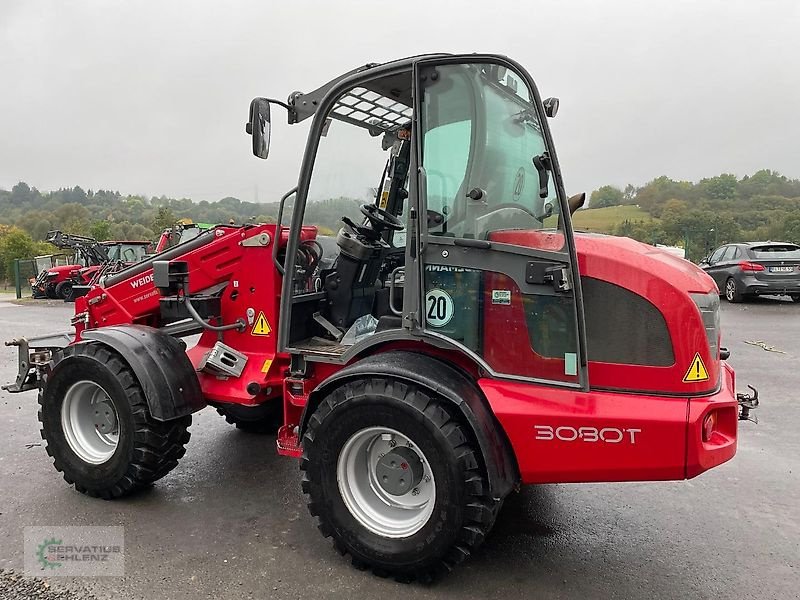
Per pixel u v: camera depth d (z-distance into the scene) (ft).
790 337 31.86
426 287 9.87
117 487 12.12
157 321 14.87
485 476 9.12
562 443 8.92
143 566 9.95
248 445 15.99
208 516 11.82
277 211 12.28
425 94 9.83
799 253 45.29
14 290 99.45
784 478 14.03
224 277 13.03
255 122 11.59
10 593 9.14
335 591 9.35
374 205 13.21
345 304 12.86
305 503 12.46
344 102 11.81
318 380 11.80
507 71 9.52
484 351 9.54
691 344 8.73
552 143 8.89
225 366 12.47
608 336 9.03
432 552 9.21
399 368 9.44
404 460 9.75
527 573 10.02
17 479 13.57
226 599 9.09
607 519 12.03
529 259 9.11
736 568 10.21
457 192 9.70
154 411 11.55
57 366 12.44
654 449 8.54
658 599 9.31
